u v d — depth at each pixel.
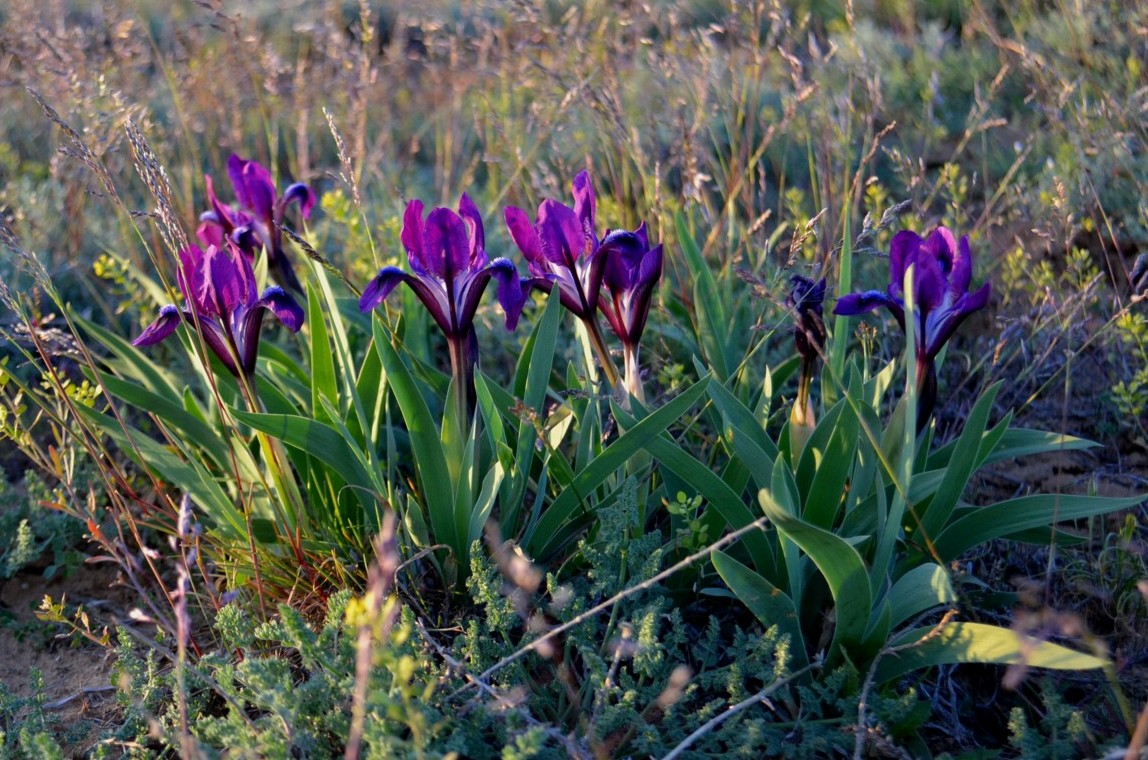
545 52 5.78
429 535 3.02
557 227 2.61
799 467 2.80
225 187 5.82
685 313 4.26
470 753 2.28
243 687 2.57
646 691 2.47
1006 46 5.01
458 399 2.76
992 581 3.00
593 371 3.05
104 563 3.53
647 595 2.69
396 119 6.85
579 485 2.74
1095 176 4.70
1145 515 3.30
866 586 2.28
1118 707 2.53
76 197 4.88
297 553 2.89
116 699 2.74
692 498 2.85
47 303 4.62
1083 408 3.92
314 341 3.17
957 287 2.53
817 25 7.29
